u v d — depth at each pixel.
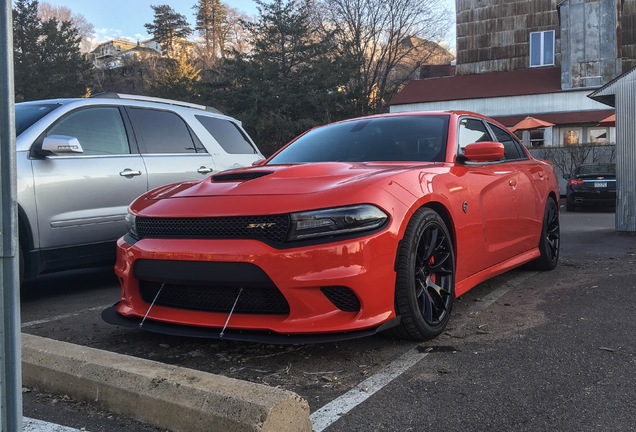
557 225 6.10
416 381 2.92
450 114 4.71
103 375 2.69
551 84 25.36
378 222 3.14
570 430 2.38
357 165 3.84
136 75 58.69
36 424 2.53
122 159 5.35
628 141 9.13
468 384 2.87
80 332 3.96
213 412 2.29
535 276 5.62
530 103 24.91
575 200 15.27
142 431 2.45
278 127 25.78
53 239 4.71
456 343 3.50
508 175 4.91
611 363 3.11
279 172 3.63
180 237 3.34
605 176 14.98
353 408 2.63
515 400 2.67
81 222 4.90
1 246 1.68
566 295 4.72
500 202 4.60
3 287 1.69
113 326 4.10
